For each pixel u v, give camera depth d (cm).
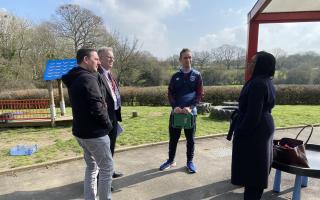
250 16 557
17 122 927
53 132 840
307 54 2025
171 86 472
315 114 1109
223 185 432
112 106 389
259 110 306
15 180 454
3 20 2508
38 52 2625
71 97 311
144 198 392
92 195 348
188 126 462
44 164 511
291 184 433
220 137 720
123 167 507
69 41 2772
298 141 364
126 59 2703
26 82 2281
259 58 318
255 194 337
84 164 522
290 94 1709
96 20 2806
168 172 482
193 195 400
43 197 396
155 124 914
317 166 351
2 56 2391
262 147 320
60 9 2733
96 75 328
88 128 310
